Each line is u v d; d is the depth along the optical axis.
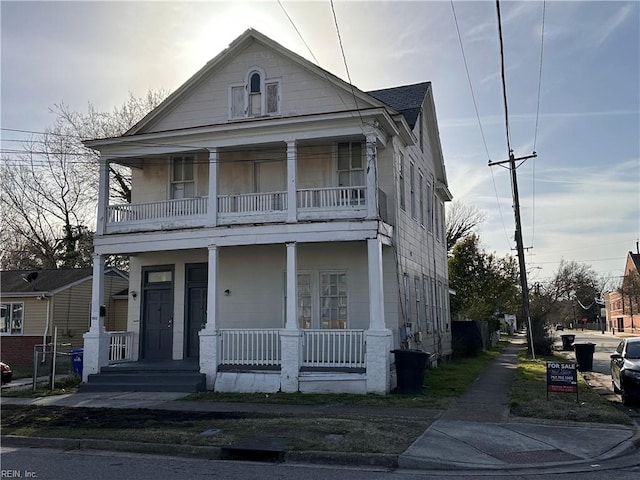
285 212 15.30
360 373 13.98
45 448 9.47
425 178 22.11
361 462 8.12
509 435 9.38
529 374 18.23
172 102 17.80
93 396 14.26
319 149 16.78
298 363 14.23
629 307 73.62
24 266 40.47
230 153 17.47
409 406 12.03
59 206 35.53
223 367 14.98
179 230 15.87
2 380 17.28
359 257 16.34
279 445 8.68
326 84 16.75
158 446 8.98
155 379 15.05
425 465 7.90
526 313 25.88
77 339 26.75
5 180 34.56
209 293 15.38
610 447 8.69
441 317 23.80
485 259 38.09
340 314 16.30
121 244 16.45
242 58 17.53
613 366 15.52
